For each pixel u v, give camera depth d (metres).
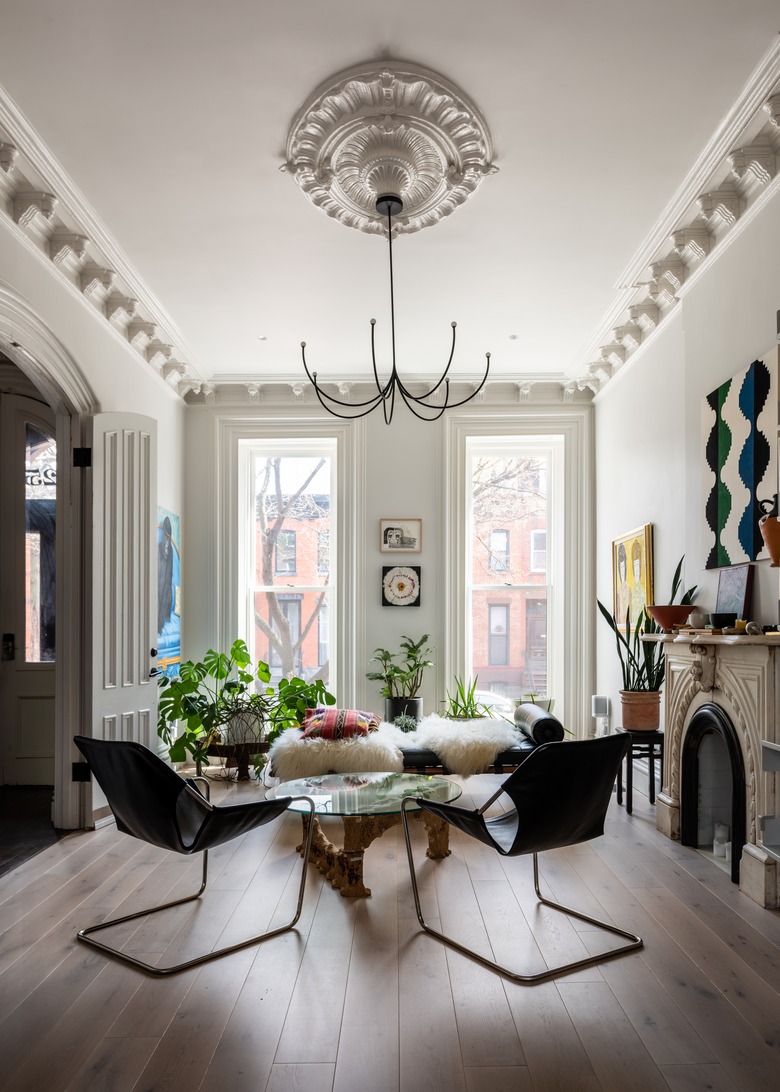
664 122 3.23
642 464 5.45
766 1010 2.34
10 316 3.67
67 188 3.65
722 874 3.56
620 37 2.76
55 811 4.43
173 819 2.75
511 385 6.80
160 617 6.00
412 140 3.28
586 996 2.43
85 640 4.49
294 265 4.55
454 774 4.68
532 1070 2.04
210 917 3.09
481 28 2.72
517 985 2.50
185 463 6.82
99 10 2.59
